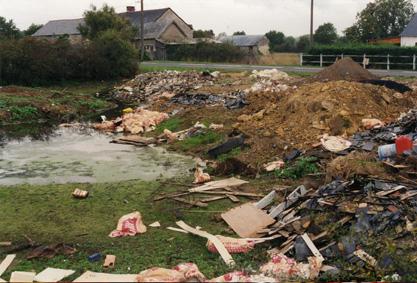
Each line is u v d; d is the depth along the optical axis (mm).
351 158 11977
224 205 11547
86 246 9367
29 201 11961
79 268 8453
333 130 15656
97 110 27688
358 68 23969
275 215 10172
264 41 64375
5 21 63406
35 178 14219
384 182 10070
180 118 21500
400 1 62938
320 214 9406
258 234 9586
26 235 9891
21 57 33719
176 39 64000
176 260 8734
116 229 10102
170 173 14578
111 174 14570
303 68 36875
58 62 35344
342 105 16484
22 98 26578
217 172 14258
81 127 22703
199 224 10516
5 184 13594
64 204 11758
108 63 37906
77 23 67688
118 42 38500
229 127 18422
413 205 9023
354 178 10391
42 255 8922
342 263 8117
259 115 18141
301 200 10258
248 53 52312
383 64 36125
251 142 15844
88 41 39750
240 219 10289
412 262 7797
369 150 13133
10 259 8773
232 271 8164
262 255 8812
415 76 29000
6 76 33594
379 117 16641
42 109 25328
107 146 18453
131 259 8789
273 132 16328
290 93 19422
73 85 36281
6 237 9812
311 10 45844
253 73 31953
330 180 11516
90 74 37562
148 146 18219
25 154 17297
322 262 8164
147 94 31375
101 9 53875
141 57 52281
